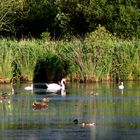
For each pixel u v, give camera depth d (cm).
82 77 5356
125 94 4356
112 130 2975
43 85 5094
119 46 5491
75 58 5381
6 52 5259
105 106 3731
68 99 4075
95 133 2898
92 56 5353
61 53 5456
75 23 7031
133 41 5644
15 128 3023
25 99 4062
